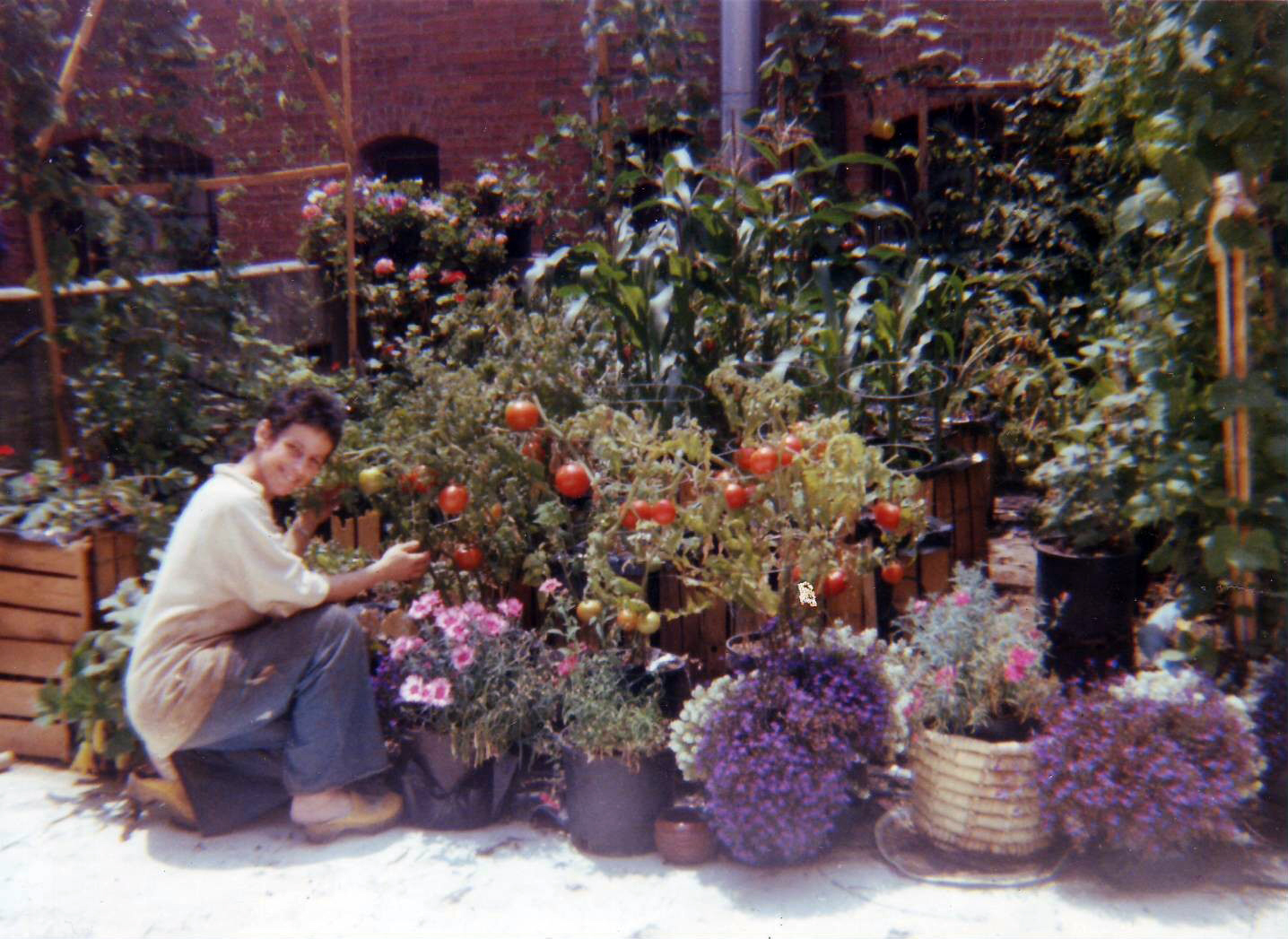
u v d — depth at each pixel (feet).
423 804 10.73
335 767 10.23
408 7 26.84
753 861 9.75
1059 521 14.06
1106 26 24.07
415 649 11.01
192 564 9.98
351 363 18.85
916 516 10.26
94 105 16.01
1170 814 8.98
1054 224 21.36
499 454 11.29
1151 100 11.84
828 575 10.28
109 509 12.53
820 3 22.89
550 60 26.30
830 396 14.55
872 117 23.41
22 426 14.83
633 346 15.42
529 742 10.72
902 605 13.41
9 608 11.93
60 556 11.63
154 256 15.30
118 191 15.08
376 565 10.71
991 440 19.04
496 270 23.80
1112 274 19.21
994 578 16.49
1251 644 11.02
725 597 10.23
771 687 9.90
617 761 10.02
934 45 24.30
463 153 26.99
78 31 14.92
